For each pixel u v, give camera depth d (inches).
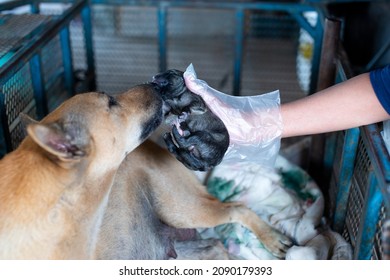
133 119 90.5
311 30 157.5
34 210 76.9
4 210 76.7
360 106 88.7
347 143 101.9
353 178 103.9
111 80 212.8
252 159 99.5
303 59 213.0
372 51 175.6
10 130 107.4
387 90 86.2
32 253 77.8
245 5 164.4
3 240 76.2
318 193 122.0
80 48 226.8
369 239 86.0
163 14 173.0
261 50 237.3
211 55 244.8
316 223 114.9
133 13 254.2
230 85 212.4
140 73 219.9
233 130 94.7
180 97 93.8
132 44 250.1
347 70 108.5
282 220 117.8
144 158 109.2
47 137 72.9
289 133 95.0
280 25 233.1
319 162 133.6
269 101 95.8
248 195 124.7
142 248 101.8
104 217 94.9
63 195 78.7
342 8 176.1
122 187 99.9
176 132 91.2
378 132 85.0
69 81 152.5
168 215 110.5
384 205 79.1
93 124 82.9
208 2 168.1
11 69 98.0
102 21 257.9
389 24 164.9
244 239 115.9
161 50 179.0
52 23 127.0
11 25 128.3
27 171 77.8
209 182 128.1
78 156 76.5
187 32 266.1
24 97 117.6
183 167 114.6
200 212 112.0
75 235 82.1
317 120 92.4
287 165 129.1
